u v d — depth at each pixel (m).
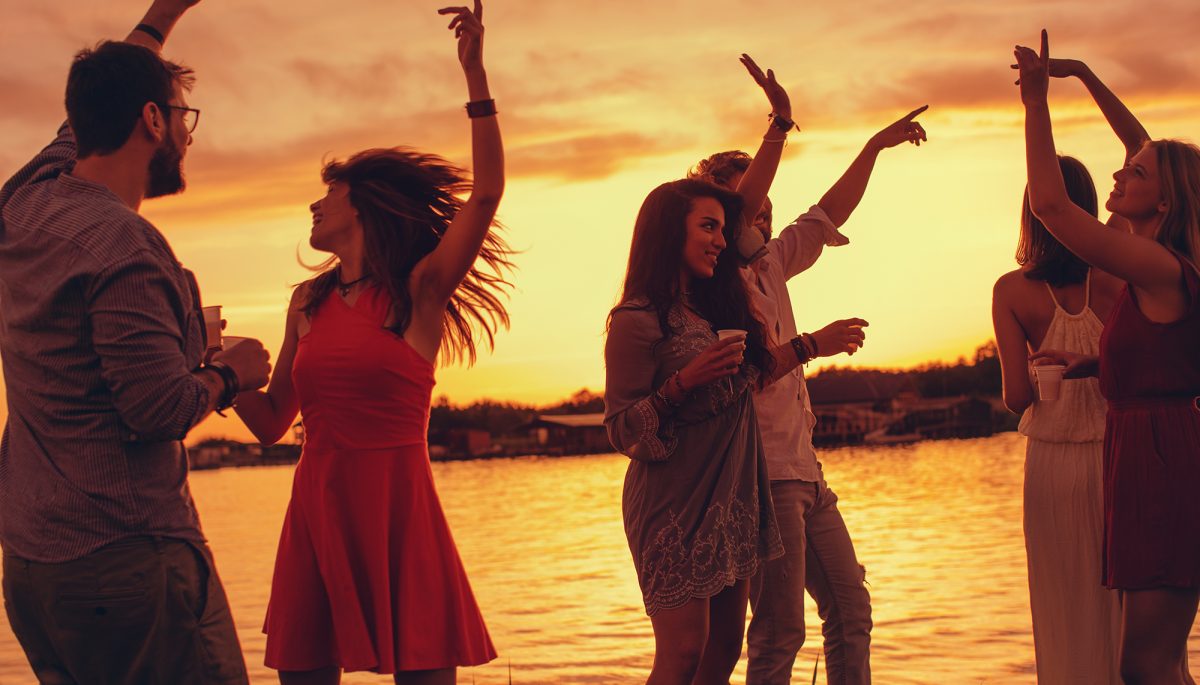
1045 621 3.76
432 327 2.74
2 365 2.37
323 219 2.77
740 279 3.30
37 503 2.27
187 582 2.35
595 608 18.14
